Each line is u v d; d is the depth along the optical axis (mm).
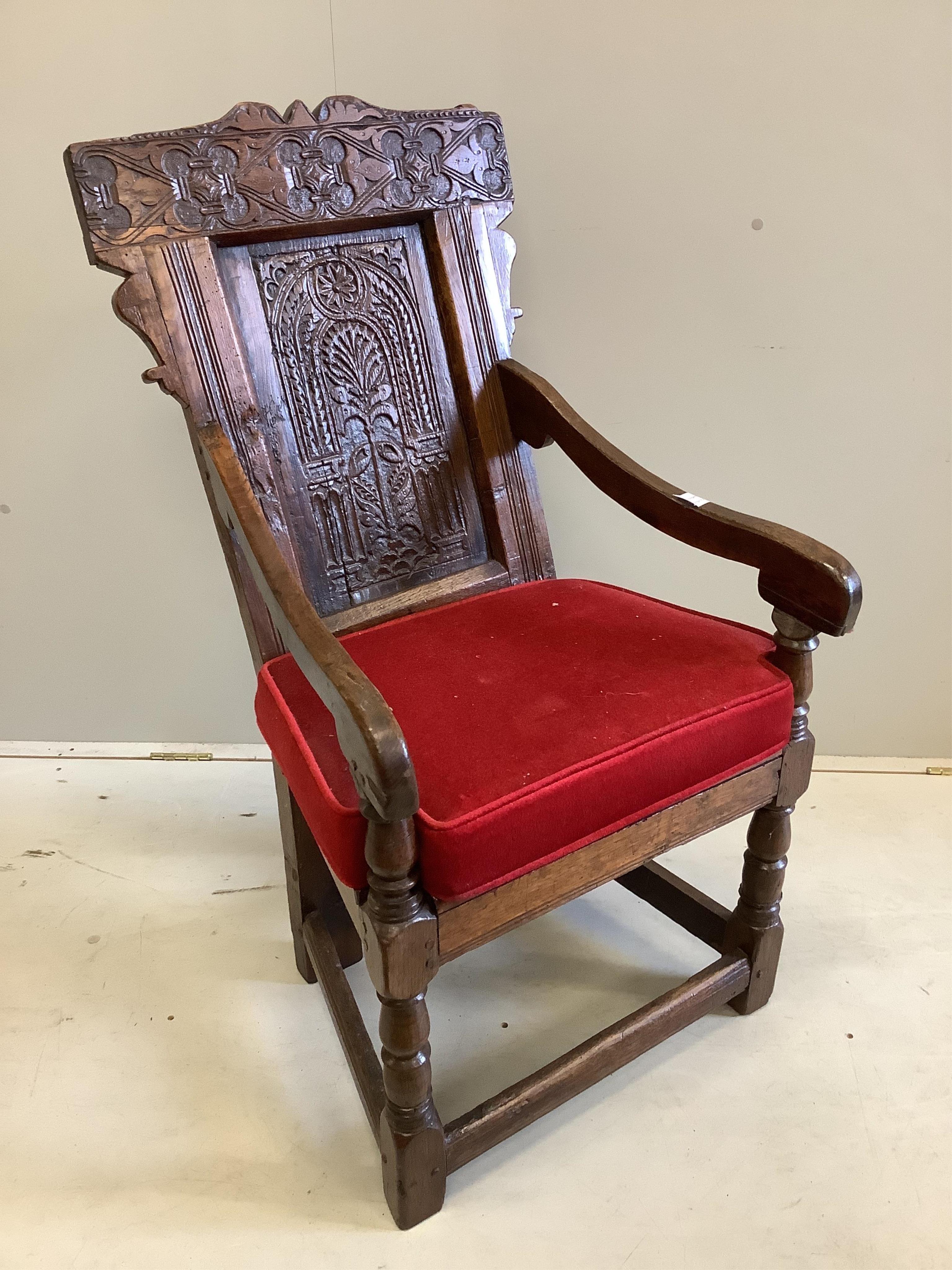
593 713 877
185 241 996
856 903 1388
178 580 1626
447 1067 1142
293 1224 963
